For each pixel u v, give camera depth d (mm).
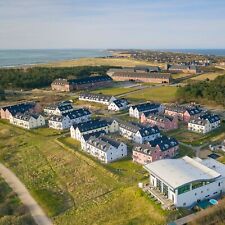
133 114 167625
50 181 105062
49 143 134750
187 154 116000
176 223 72562
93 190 96438
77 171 109250
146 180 96000
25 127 157125
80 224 80562
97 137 122000
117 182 98188
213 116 145125
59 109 170875
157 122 145875
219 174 85438
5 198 94750
